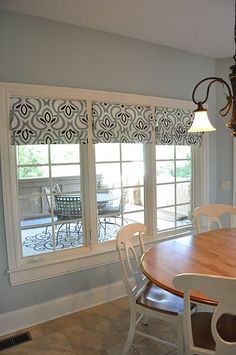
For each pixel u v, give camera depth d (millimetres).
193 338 1341
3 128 2074
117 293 2680
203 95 3219
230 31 2514
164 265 1557
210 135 3340
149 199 2939
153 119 2807
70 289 2443
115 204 2762
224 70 3285
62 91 2289
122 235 1869
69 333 2143
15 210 2193
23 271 2221
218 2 2004
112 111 2529
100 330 2174
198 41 2752
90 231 2570
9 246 2162
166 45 2852
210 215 2523
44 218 2406
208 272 1442
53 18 2217
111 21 2289
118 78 2594
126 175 2811
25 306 2250
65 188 2490
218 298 1072
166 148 3074
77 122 2355
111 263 2641
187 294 1167
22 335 2131
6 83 2061
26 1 1948
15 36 2107
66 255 2461
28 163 2301
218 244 1914
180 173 3219
